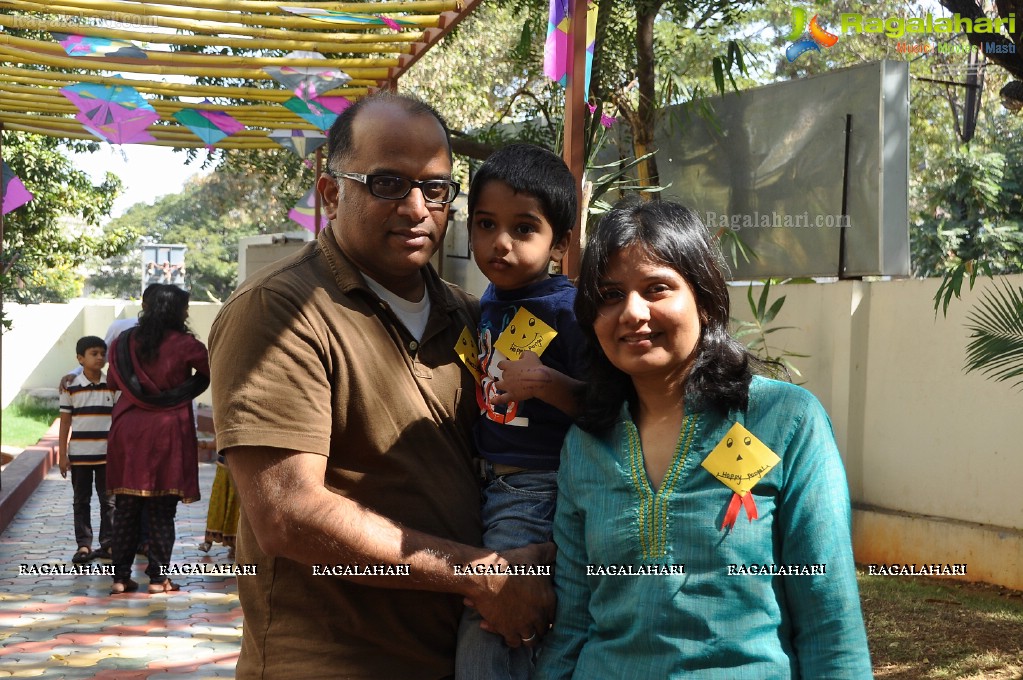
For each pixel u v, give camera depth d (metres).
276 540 2.19
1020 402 6.49
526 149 2.67
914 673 4.69
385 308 2.41
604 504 2.17
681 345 2.10
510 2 8.74
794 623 2.04
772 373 2.30
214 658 5.31
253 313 2.25
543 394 2.41
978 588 6.39
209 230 43.84
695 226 2.16
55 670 5.07
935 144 14.11
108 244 16.98
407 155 2.36
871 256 7.52
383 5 5.37
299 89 6.04
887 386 7.33
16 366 23.11
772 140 8.26
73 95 5.92
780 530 2.04
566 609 2.29
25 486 10.80
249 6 5.32
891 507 7.28
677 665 2.00
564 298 2.59
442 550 2.28
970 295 6.77
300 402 2.21
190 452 6.73
